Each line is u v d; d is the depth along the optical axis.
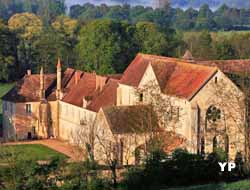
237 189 116.31
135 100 167.38
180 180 127.50
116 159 137.88
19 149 165.00
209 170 130.25
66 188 119.06
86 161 127.50
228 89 154.00
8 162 118.50
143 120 151.75
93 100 185.62
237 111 150.75
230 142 153.38
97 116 158.25
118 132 151.75
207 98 153.50
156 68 163.75
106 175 128.75
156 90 160.88
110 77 190.25
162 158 131.25
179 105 155.38
